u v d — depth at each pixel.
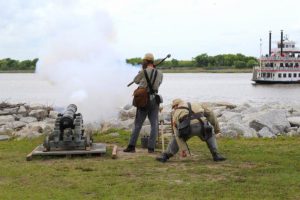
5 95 64.56
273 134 14.84
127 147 11.88
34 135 14.89
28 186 8.52
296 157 10.89
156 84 11.59
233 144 12.91
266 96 69.44
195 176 9.15
